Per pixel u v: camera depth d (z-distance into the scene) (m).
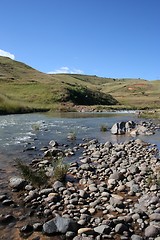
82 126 35.94
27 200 10.23
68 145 22.03
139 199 10.53
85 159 16.67
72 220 8.32
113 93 178.88
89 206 10.04
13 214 9.16
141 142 22.77
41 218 8.95
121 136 27.91
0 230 8.12
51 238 7.76
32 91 91.25
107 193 11.00
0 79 105.88
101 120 45.12
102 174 14.00
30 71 152.88
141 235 8.02
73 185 12.20
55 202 10.27
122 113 66.44
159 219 8.84
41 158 16.98
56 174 12.84
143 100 124.06
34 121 40.53
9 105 59.81
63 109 73.06
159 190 11.30
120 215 9.27
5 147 19.84
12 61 164.88
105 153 18.84
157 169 14.22
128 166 15.23
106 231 8.11
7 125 34.09
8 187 11.54
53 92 89.31
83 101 95.38
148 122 40.44
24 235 7.88
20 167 12.52
